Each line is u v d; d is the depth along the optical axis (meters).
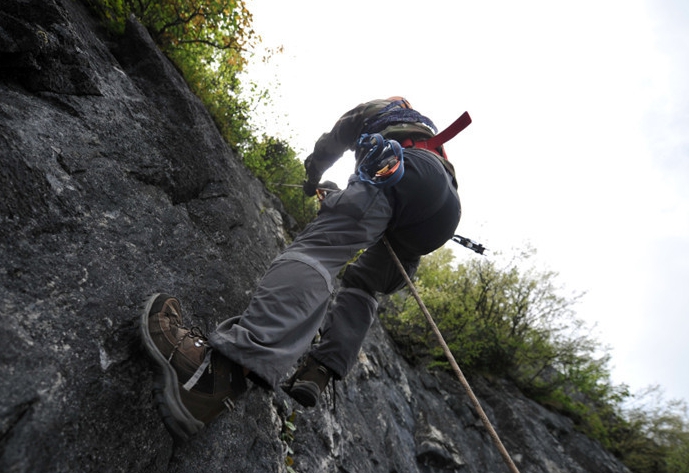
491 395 5.55
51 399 1.00
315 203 5.10
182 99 2.39
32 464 0.91
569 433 6.08
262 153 4.10
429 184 1.57
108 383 1.16
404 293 6.05
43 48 1.57
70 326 1.15
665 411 7.91
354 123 1.90
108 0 2.45
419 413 4.18
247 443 1.66
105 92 1.92
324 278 1.38
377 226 1.51
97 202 1.52
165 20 2.81
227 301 1.94
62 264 1.25
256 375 1.26
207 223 2.15
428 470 3.54
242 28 2.99
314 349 1.73
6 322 1.02
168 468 1.30
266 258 2.66
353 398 3.15
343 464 2.43
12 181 1.23
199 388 1.17
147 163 1.88
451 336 5.96
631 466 7.31
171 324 1.26
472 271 6.84
